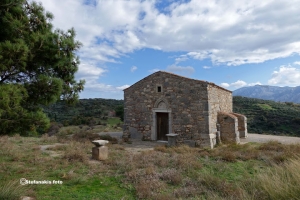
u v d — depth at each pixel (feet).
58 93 18.06
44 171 23.48
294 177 16.24
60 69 19.85
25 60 16.22
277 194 14.83
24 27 16.72
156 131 53.42
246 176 21.63
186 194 17.93
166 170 23.79
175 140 48.16
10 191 16.14
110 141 49.67
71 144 39.29
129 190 19.24
